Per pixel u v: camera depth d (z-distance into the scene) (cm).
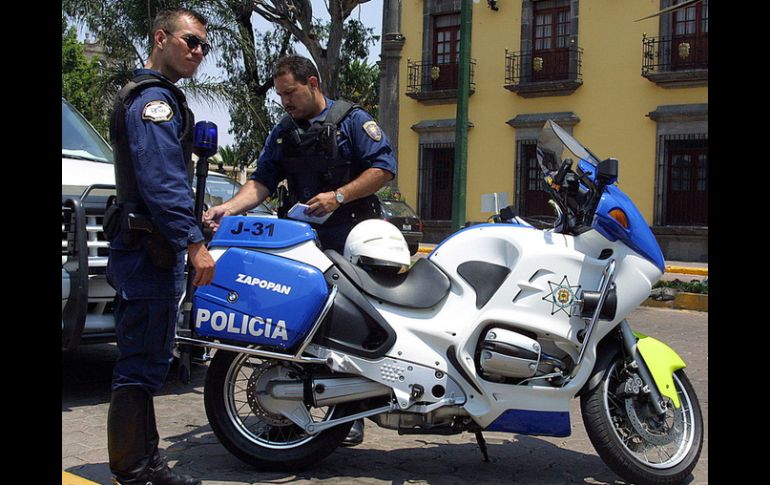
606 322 368
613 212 370
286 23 1939
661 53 2127
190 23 334
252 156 2047
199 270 321
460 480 383
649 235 378
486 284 374
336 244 425
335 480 377
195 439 438
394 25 2495
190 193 322
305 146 418
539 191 2333
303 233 376
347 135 420
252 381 382
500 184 2383
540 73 2314
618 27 2186
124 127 319
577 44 2245
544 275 372
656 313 1065
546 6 2311
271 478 376
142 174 310
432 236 2500
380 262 377
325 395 370
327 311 364
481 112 2411
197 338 369
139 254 323
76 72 2889
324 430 380
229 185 886
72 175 534
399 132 2559
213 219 418
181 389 555
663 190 2133
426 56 2488
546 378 373
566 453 432
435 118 2497
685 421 380
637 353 375
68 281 460
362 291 373
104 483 366
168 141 314
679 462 369
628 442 379
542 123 2288
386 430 472
